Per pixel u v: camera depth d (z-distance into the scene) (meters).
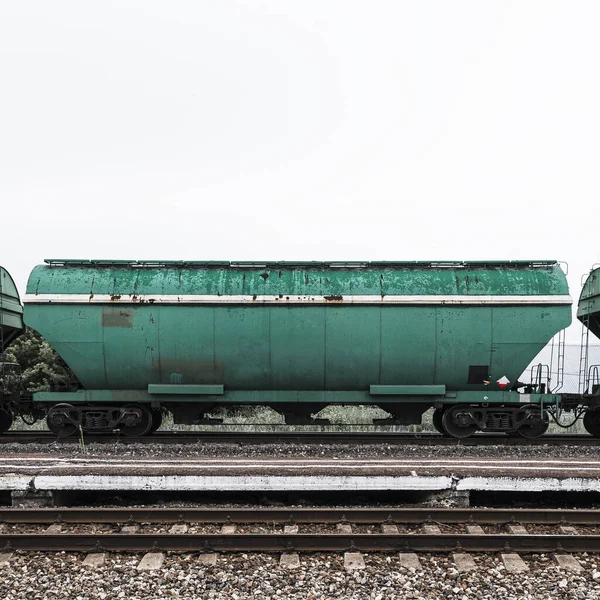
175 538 7.21
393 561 7.00
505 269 13.21
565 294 12.73
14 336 14.46
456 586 6.47
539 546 7.22
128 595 6.31
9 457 10.41
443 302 12.68
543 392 13.02
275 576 6.61
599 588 6.42
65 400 12.84
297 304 12.66
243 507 8.80
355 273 13.11
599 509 8.52
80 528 7.93
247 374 12.82
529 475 8.80
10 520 8.02
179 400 12.85
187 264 13.30
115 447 11.83
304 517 8.11
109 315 12.78
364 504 9.51
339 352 12.68
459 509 8.12
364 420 16.58
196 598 6.25
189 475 8.69
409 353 12.68
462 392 12.80
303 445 11.98
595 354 15.80
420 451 11.73
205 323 12.73
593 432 13.70
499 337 12.69
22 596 6.23
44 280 13.01
